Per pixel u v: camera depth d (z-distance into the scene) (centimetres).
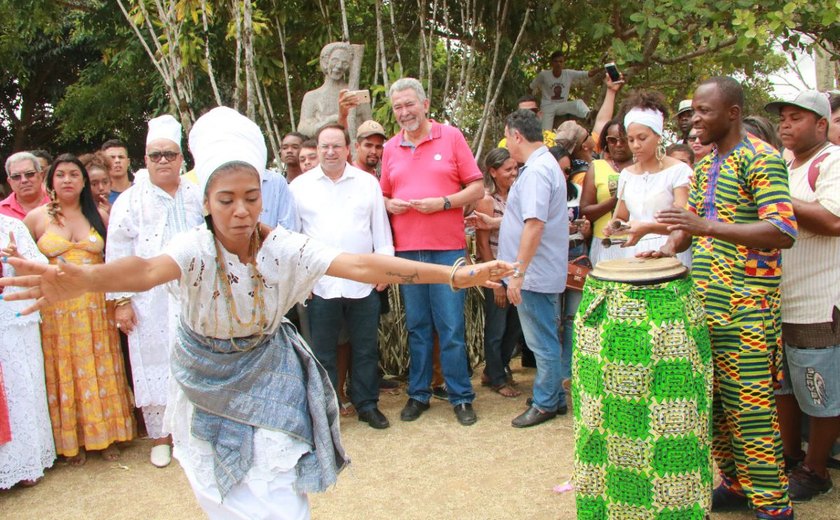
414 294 482
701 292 309
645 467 275
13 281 190
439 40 932
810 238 323
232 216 205
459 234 475
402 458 420
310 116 679
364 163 542
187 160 917
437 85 856
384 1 779
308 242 223
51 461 421
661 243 389
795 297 329
